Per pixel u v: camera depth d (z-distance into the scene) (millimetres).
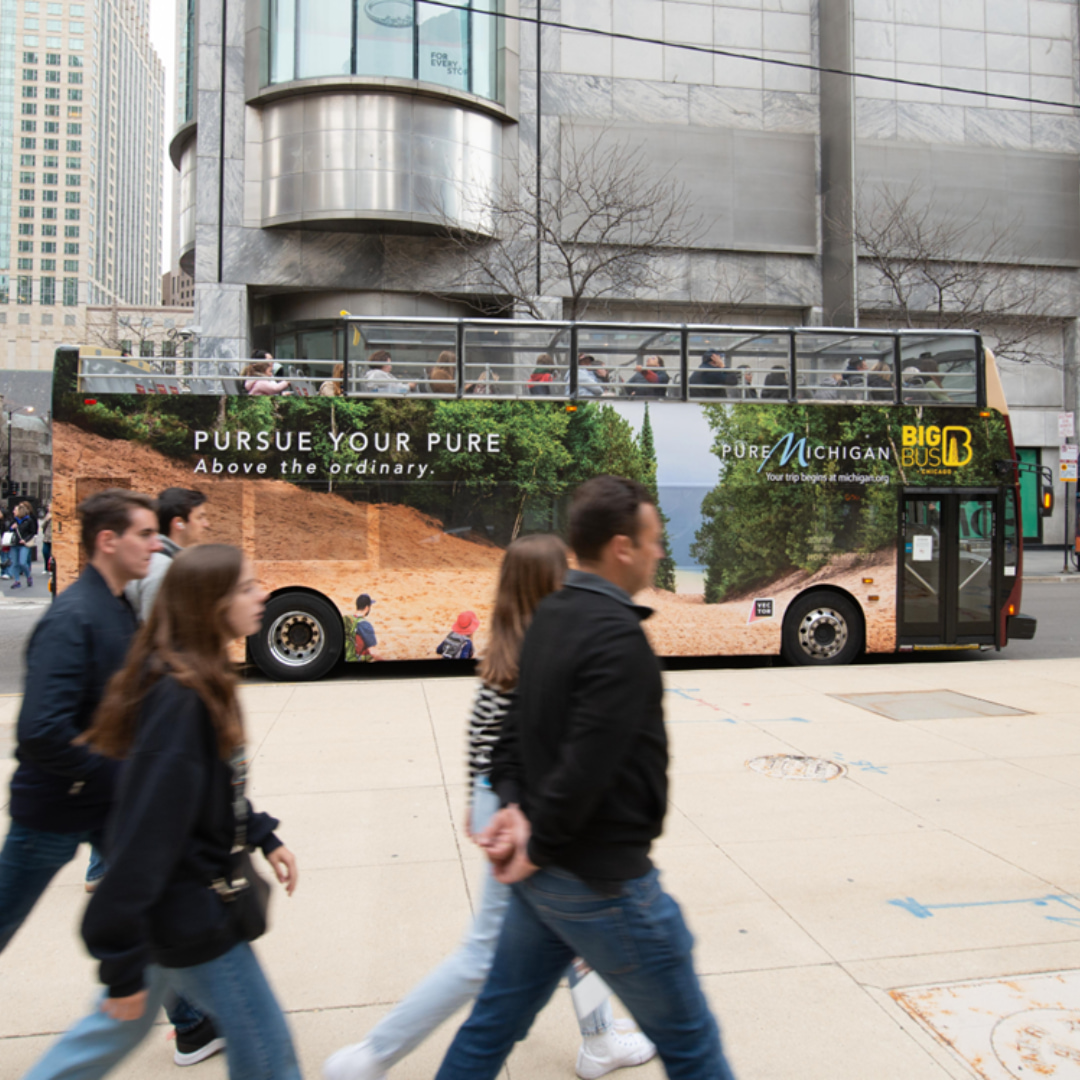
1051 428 27609
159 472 9594
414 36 22422
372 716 7891
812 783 5883
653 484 10141
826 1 24688
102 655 2742
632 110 24125
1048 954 3615
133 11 198000
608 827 2033
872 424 10492
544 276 23000
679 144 24203
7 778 6137
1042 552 27734
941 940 3742
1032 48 26344
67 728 2613
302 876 4434
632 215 22906
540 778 2070
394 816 5309
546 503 9969
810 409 10398
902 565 10531
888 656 11453
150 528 2943
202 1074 2885
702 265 24438
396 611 9789
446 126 22562
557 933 2139
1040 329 26312
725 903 4105
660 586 10148
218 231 22750
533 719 2088
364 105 22094
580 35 23891
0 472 66312
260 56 22453
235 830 2162
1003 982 3391
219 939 2096
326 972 3510
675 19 24344
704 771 6152
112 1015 1967
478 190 22797
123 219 194375
